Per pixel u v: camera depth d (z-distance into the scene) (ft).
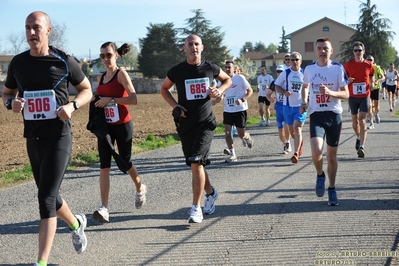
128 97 21.88
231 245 18.29
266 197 25.18
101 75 22.59
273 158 37.40
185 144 21.27
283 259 16.71
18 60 16.25
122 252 18.03
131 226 21.09
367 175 29.68
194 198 21.21
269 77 63.21
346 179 28.73
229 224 20.84
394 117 68.64
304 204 23.56
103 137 21.33
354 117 37.55
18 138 58.39
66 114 15.74
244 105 36.83
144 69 282.97
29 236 20.21
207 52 261.65
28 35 15.88
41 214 15.55
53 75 16.19
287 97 34.96
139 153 42.39
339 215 21.49
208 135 20.88
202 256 17.33
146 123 73.72
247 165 34.78
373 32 244.63
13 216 23.24
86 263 17.08
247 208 23.21
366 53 244.22
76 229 17.40
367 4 244.22
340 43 264.31
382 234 18.76
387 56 247.29
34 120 16.19
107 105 21.89
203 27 266.16
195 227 20.63
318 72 23.56
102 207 21.57
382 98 120.37
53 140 16.21
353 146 41.88
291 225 20.34
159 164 36.58
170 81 21.30
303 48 266.16
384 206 22.68
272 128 60.13
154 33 282.36
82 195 27.14
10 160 41.06
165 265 16.67
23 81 16.15
